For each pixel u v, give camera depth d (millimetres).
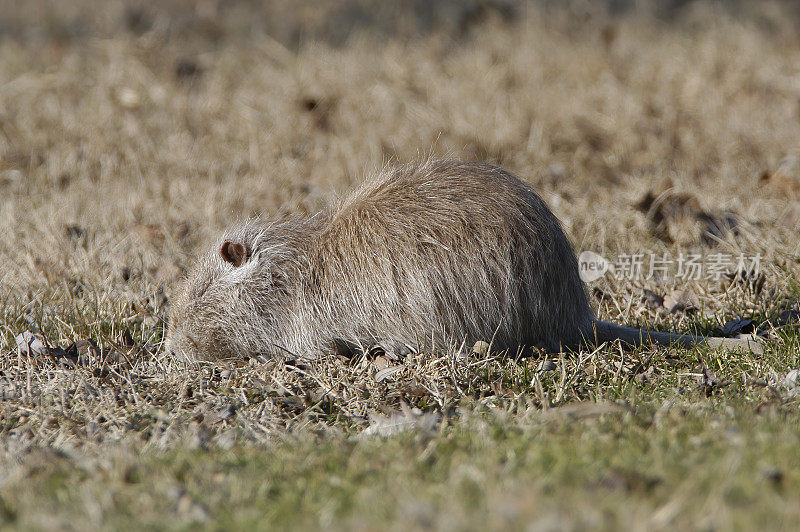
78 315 18031
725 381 14258
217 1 45062
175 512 9867
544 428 11828
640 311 18594
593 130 30125
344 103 32094
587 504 9055
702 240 22484
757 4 43500
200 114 31656
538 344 16031
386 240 15578
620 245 22109
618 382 14555
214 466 11156
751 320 17453
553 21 41531
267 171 27375
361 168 27141
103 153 28859
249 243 16625
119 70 34406
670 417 12242
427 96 32812
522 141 29453
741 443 10742
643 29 40562
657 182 26000
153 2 44406
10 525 9750
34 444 12633
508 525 8680
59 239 22188
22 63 35781
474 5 43656
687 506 9062
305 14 43656
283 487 10352
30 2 45000
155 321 18250
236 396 14359
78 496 10328
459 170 16141
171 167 27859
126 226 23672
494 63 35875
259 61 36906
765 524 8578
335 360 15867
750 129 29609
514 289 15492
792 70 34594
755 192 24969
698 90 32562
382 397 14312
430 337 15547
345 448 11703
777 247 20891
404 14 43250
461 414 13188
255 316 16438
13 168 28297
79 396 14258
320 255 16109
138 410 13906
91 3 44594
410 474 10383
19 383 15047
